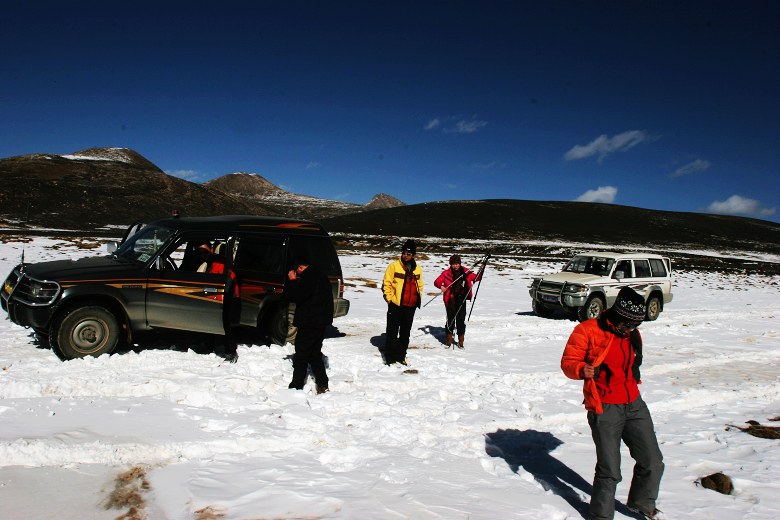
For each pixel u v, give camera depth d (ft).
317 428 17.75
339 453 15.71
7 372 21.17
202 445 15.60
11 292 25.03
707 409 23.77
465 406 21.49
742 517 13.34
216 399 19.60
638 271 51.75
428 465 15.55
